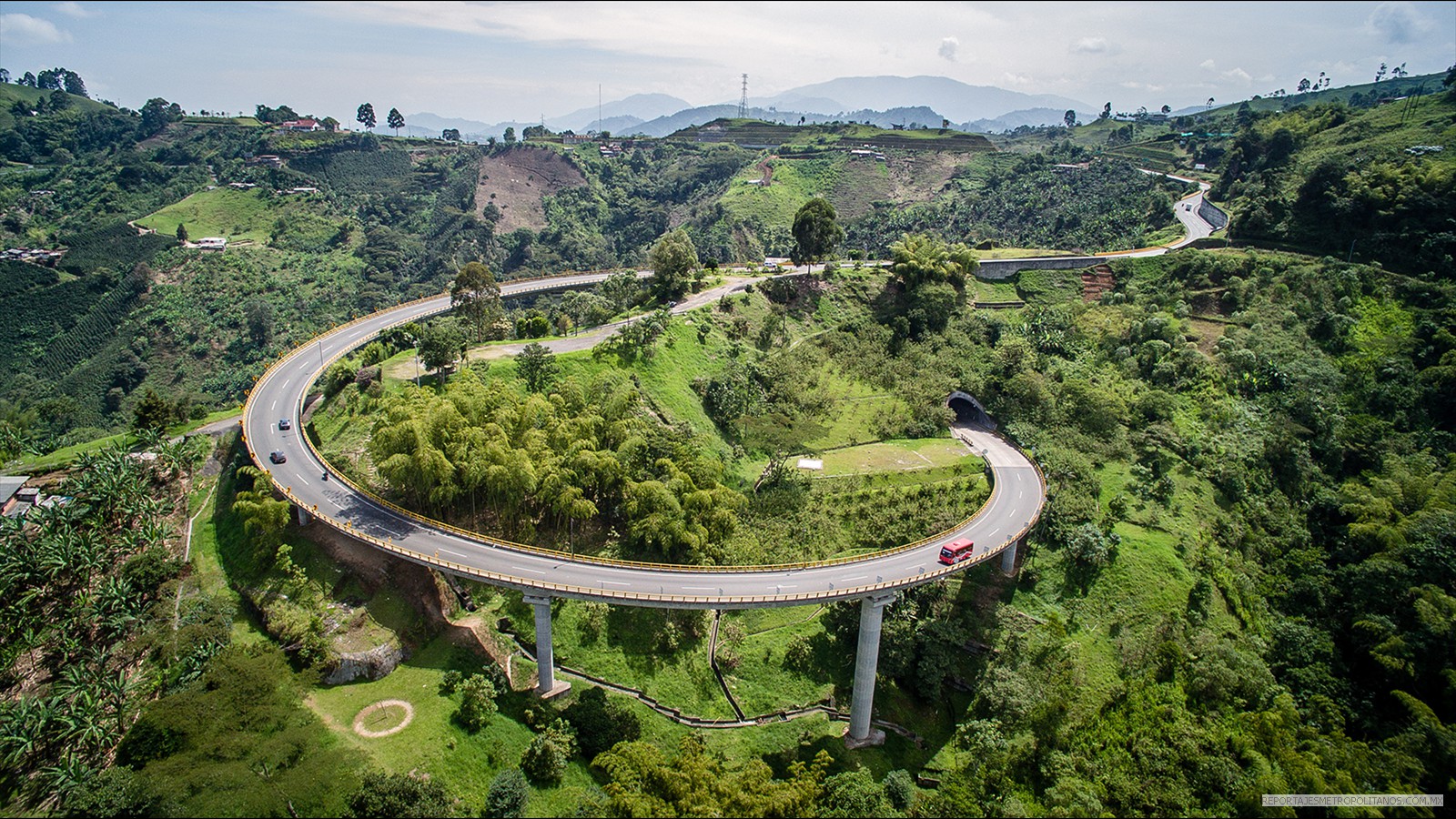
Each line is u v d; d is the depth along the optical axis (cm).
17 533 9112
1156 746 9188
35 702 7569
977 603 10806
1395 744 9381
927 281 18088
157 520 10450
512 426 10888
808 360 15800
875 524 11688
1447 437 13762
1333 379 14938
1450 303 15762
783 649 10050
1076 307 18638
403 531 9556
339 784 6894
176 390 19925
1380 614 10956
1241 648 10619
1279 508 13125
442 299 17562
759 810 7019
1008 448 13925
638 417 12206
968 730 9125
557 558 9250
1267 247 19412
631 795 7012
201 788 6550
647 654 9619
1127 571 11094
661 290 16762
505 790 7244
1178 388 15388
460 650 8988
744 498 11225
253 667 7894
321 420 11962
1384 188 18225
